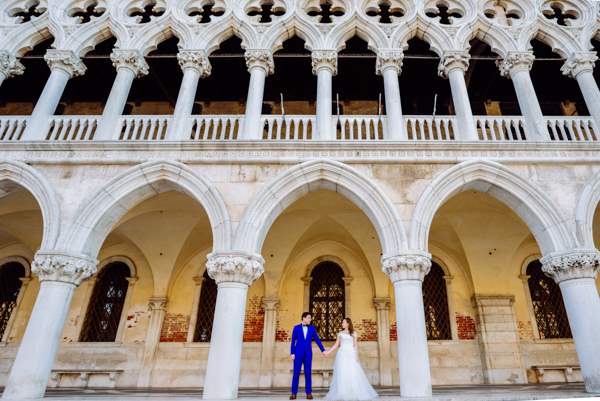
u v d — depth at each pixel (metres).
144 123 9.45
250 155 8.55
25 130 9.20
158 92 13.98
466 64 10.02
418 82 13.17
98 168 8.50
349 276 12.53
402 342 6.89
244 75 13.15
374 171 8.35
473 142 8.46
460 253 12.39
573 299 7.22
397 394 8.02
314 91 13.70
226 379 6.63
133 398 6.88
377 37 10.44
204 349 11.65
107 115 9.30
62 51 10.20
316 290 12.59
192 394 8.28
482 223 11.53
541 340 11.45
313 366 11.48
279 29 10.60
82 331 11.95
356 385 6.47
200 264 12.83
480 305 11.68
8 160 8.45
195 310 12.20
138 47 10.42
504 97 13.59
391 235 7.67
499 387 9.28
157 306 11.98
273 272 12.32
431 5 11.17
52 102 9.70
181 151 8.62
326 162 8.34
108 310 12.40
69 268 7.42
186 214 11.35
